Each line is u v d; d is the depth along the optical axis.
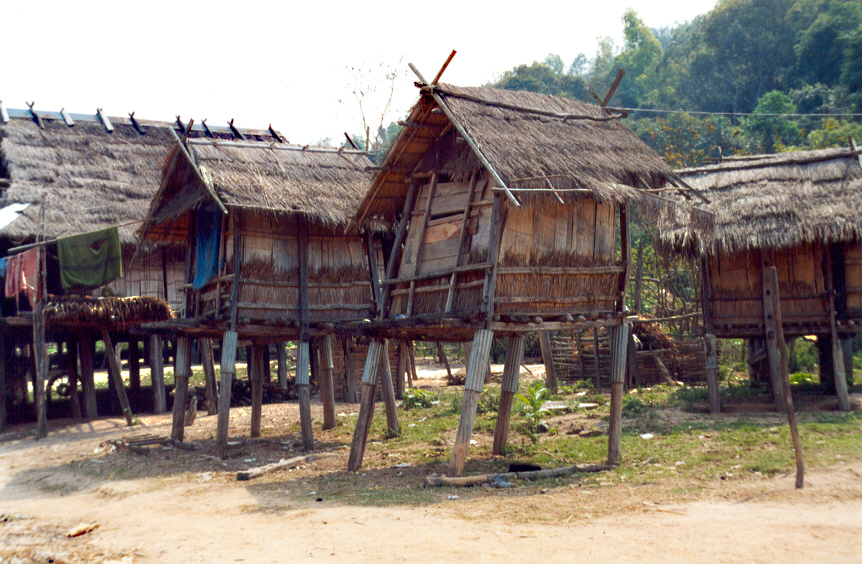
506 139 10.42
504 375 12.57
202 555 7.07
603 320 11.54
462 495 9.16
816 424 12.73
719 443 11.73
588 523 7.36
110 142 25.12
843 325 15.31
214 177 14.16
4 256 20.88
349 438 15.58
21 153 22.89
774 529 6.74
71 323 19.53
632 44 80.69
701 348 21.34
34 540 8.61
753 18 63.81
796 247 15.64
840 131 40.78
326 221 14.68
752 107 63.03
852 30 54.50
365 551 6.65
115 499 10.88
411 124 11.20
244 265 14.56
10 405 22.64
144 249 21.69
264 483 11.26
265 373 25.05
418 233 11.82
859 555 5.81
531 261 10.74
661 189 11.79
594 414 15.92
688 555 6.05
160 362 22.39
